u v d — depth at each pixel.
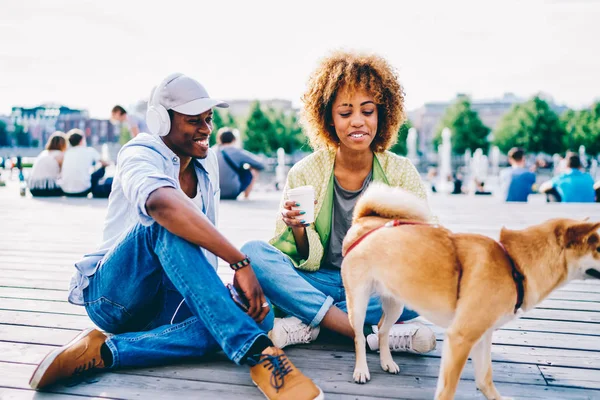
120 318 2.05
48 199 8.48
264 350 1.77
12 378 1.91
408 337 2.09
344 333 2.16
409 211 2.00
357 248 1.92
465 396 1.79
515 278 1.61
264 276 2.13
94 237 4.89
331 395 1.79
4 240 4.72
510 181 8.33
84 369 1.88
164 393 1.79
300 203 2.11
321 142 2.49
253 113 34.69
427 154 45.97
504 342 2.31
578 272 1.68
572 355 2.16
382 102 2.32
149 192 1.70
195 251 1.78
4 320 2.53
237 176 8.49
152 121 1.95
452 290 1.67
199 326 2.02
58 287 3.12
